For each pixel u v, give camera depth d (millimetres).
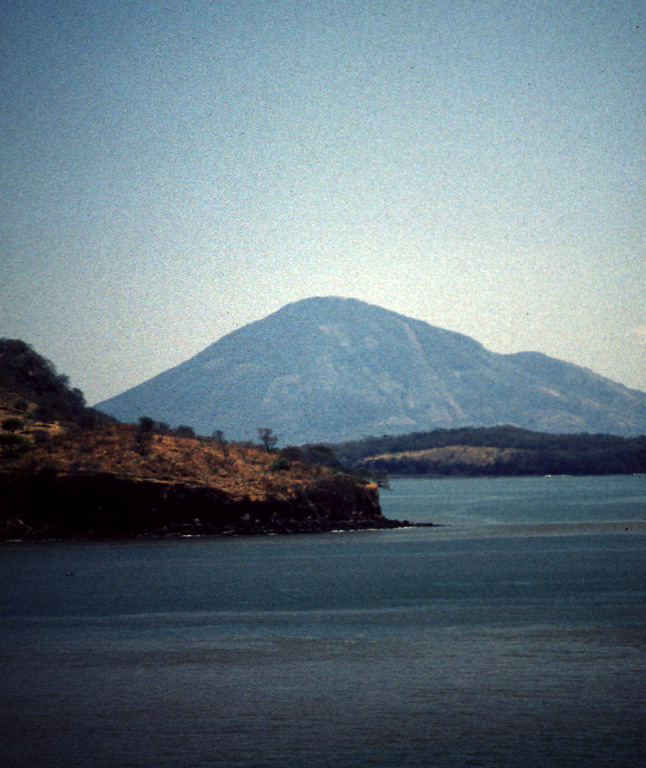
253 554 104875
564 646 54281
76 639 57781
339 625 61438
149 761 37000
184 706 43656
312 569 91375
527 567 92000
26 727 40906
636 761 36781
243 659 52125
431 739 39188
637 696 44406
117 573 88000
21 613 67188
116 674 49156
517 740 39000
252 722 41406
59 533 119250
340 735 39750
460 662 50969
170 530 122562
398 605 69250
